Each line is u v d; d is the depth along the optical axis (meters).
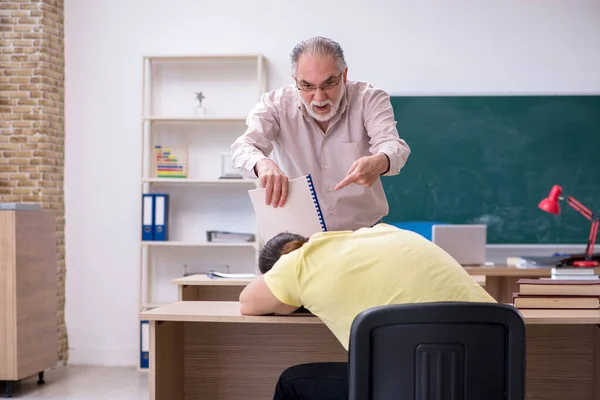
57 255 5.42
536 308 2.38
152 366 2.32
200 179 5.35
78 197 5.57
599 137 5.34
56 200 5.43
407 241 1.95
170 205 5.56
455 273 1.92
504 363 1.75
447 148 5.39
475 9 5.43
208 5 5.53
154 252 5.55
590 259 4.74
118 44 5.55
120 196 5.54
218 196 5.56
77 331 5.57
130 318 5.55
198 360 2.86
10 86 5.28
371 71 5.46
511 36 5.41
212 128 5.54
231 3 5.51
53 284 4.96
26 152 5.25
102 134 5.55
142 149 5.38
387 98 2.78
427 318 1.71
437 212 5.39
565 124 5.34
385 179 5.41
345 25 5.47
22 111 5.26
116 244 5.55
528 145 5.36
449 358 1.73
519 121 5.36
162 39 5.53
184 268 5.55
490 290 4.69
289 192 2.35
